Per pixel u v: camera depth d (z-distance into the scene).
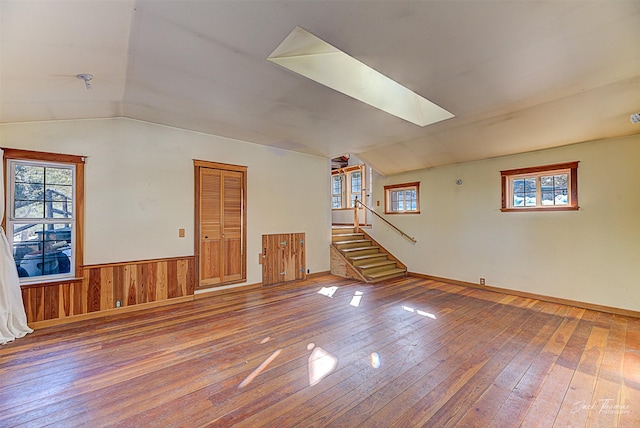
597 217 4.07
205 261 4.74
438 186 5.99
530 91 3.14
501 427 1.82
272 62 2.58
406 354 2.79
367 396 2.14
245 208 5.23
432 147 5.21
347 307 4.22
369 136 4.84
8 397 2.12
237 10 1.89
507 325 3.52
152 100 3.39
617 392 2.18
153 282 4.20
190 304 4.35
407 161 6.02
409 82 2.94
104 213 3.84
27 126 3.36
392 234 6.89
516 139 4.40
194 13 1.90
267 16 1.96
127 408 2.01
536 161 4.65
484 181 5.29
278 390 2.22
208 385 2.28
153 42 2.23
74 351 2.83
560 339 3.11
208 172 4.79
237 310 4.08
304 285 5.57
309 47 2.66
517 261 4.86
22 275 3.42
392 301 4.52
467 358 2.70
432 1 1.82
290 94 3.22
